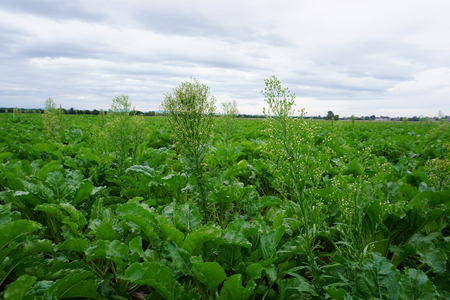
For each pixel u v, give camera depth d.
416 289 1.67
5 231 2.07
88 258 2.14
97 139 6.44
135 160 5.48
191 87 3.45
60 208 3.02
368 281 1.81
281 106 2.36
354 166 4.92
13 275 2.37
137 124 5.48
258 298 2.31
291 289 2.07
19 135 9.66
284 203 3.30
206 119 3.63
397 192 3.20
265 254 2.16
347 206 2.31
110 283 2.46
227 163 5.84
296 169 2.22
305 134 2.49
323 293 2.14
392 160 8.02
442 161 3.43
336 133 10.80
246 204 3.80
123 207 2.64
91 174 4.88
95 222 2.75
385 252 2.83
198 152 3.53
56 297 1.78
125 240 2.63
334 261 2.34
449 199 2.64
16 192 3.14
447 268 2.37
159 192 4.58
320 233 2.80
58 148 7.39
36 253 2.52
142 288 2.80
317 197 3.21
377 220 2.65
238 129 16.83
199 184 3.50
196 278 2.11
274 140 2.48
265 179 5.47
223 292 1.86
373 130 18.00
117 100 5.07
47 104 9.32
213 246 2.25
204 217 3.62
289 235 2.83
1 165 4.08
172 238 2.30
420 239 2.60
